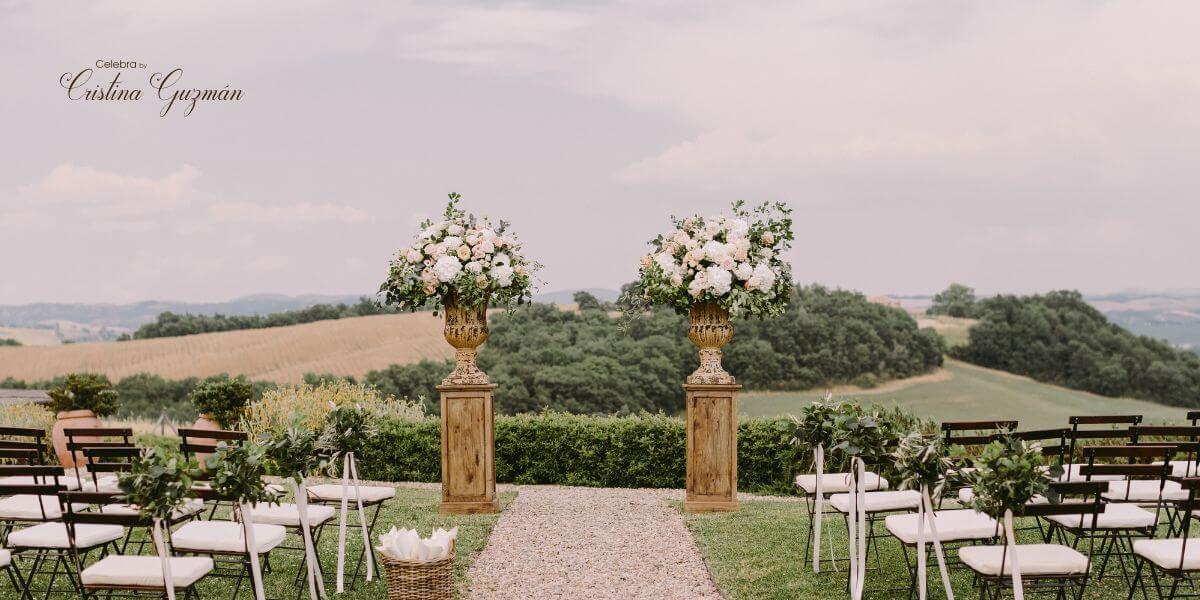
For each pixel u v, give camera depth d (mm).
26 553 6133
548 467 10781
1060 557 4527
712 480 8344
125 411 35656
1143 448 4922
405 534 5156
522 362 32344
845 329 44531
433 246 8047
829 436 5562
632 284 8797
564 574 6242
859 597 5219
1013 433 5598
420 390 34594
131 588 4484
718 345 8469
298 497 5336
